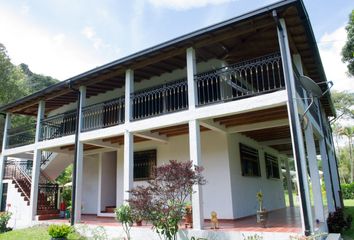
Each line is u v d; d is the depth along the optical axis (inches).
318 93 228.1
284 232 204.8
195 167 226.7
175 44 273.1
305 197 199.3
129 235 266.2
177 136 374.0
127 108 313.1
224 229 231.9
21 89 821.9
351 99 1155.9
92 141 372.5
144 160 398.6
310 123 270.4
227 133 338.0
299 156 206.4
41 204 429.7
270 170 483.5
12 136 501.7
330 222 293.1
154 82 393.4
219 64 344.5
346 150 1339.8
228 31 252.5
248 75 352.8
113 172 480.4
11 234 324.8
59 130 496.7
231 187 324.5
